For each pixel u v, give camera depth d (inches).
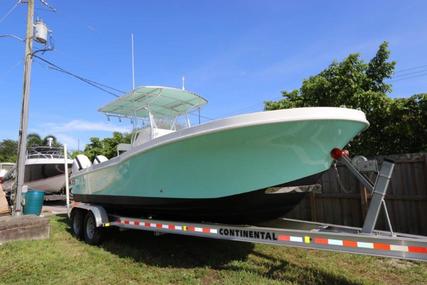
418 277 161.8
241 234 163.0
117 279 166.1
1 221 247.8
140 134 261.3
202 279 164.6
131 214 237.5
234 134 148.5
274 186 158.2
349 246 133.4
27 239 254.5
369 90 321.7
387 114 300.7
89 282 162.7
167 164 180.5
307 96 354.3
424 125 289.3
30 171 541.3
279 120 138.6
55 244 242.4
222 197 166.2
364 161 149.2
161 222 196.2
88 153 823.1
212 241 231.6
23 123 371.6
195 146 162.2
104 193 249.1
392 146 309.7
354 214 248.4
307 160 154.1
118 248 224.4
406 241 121.2
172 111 271.3
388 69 346.6
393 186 233.3
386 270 171.6
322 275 164.1
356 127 153.3
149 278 165.9
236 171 158.9
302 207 279.1
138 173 203.8
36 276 170.2
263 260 189.6
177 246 222.8
